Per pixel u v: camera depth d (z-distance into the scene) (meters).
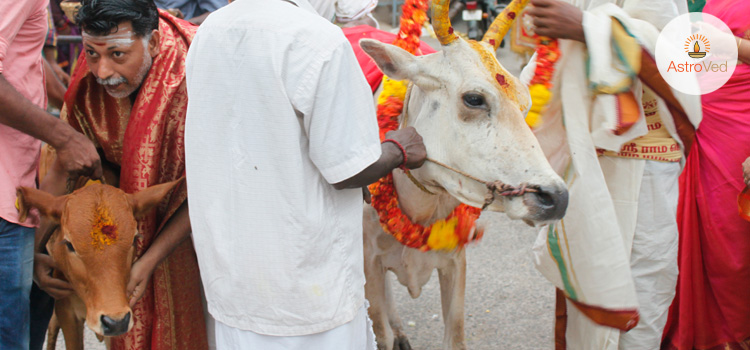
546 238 3.08
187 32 2.74
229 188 2.23
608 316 2.82
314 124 2.10
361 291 2.38
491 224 5.55
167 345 2.79
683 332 3.32
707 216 3.24
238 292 2.26
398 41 2.90
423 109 2.69
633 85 2.79
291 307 2.22
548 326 4.08
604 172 3.01
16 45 2.60
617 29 2.68
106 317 2.40
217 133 2.22
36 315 3.10
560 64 2.77
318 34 2.09
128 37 2.50
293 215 2.17
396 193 2.89
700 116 2.89
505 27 2.77
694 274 3.31
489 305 4.34
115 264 2.45
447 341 3.35
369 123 2.19
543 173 2.44
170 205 2.66
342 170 2.14
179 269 2.78
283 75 2.08
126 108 2.74
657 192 2.99
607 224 2.79
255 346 2.29
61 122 2.50
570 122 2.79
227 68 2.16
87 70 2.68
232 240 2.24
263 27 2.11
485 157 2.51
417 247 2.95
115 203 2.48
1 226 2.57
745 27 3.19
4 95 2.36
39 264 2.73
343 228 2.29
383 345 3.31
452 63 2.58
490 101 2.51
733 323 3.31
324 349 2.28
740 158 3.15
